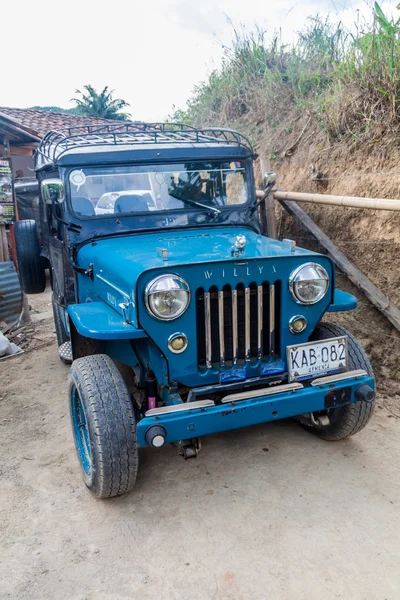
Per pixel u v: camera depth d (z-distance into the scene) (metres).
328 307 3.25
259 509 3.06
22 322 7.07
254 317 3.09
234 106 8.62
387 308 4.48
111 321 3.00
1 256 7.65
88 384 2.96
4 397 4.82
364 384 3.17
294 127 6.76
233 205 4.21
